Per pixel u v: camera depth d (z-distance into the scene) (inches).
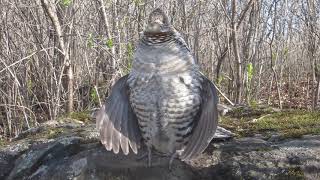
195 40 106.7
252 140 49.3
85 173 47.8
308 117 58.7
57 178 48.3
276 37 126.3
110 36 86.7
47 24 94.0
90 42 84.0
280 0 124.3
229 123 57.5
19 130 91.7
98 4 97.0
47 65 96.4
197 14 109.8
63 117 64.3
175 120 40.8
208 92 40.4
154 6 98.0
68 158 49.9
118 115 42.4
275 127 54.2
